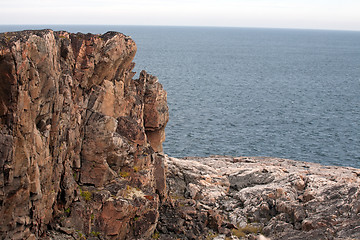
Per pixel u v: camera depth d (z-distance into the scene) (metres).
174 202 34.94
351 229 30.25
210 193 38.75
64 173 25.72
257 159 54.12
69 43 26.42
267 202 36.06
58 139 24.34
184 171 41.66
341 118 118.06
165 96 38.84
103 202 27.05
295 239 30.47
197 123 103.50
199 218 32.88
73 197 26.36
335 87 184.25
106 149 28.12
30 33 20.67
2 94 19.14
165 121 38.78
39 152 21.83
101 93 29.33
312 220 31.73
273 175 42.38
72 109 26.12
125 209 27.16
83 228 25.83
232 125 103.50
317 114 122.62
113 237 26.80
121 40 30.73
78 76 27.31
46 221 24.06
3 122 19.34
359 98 154.38
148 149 33.62
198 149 82.62
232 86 176.62
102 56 29.00
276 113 121.69
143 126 36.16
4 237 20.12
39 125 22.38
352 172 46.44
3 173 19.23
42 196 22.66
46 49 21.53
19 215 20.58
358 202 32.78
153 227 29.52
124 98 33.28
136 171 30.91
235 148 84.50
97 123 28.03
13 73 18.88
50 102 22.69
